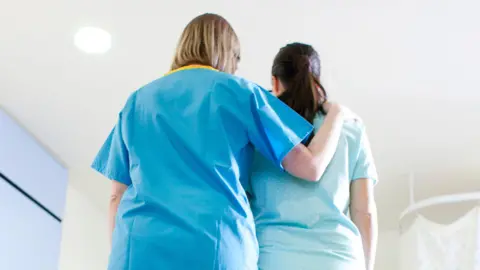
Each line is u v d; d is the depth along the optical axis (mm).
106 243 3543
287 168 1222
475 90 2441
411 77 2400
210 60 1320
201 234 1061
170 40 2270
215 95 1192
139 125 1219
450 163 2918
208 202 1092
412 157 2906
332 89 2480
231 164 1145
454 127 2670
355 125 1406
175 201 1100
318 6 2104
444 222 3143
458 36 2191
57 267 3041
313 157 1217
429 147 2822
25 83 2553
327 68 2375
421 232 2779
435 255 2688
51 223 3021
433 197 2926
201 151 1136
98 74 2479
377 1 2070
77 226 3562
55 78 2516
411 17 2123
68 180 3223
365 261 1326
